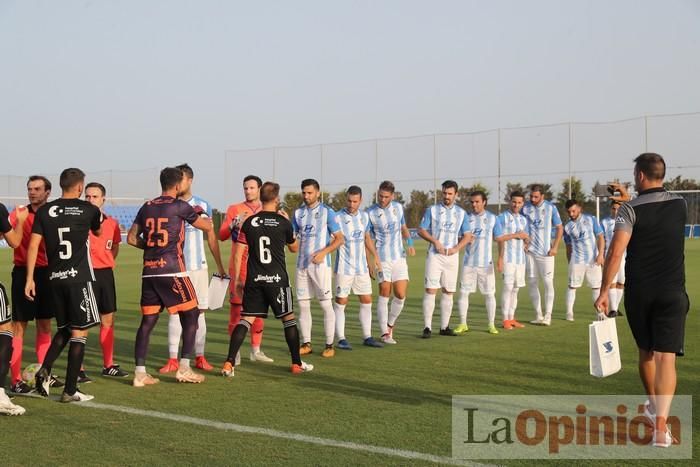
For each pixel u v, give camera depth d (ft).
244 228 24.57
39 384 21.09
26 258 22.56
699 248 100.58
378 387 22.34
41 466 14.85
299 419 18.45
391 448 15.93
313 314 43.80
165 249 23.18
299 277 29.32
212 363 27.30
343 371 25.14
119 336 34.60
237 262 27.35
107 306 24.44
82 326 20.81
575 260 39.83
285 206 139.13
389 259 32.19
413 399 20.63
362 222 30.86
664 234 16.39
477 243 35.04
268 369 25.77
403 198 131.23
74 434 17.25
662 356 16.24
